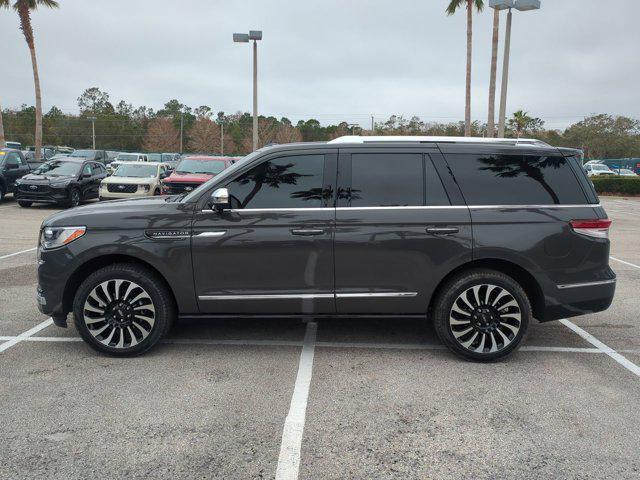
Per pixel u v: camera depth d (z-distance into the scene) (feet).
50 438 10.81
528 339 17.30
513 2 52.90
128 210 14.99
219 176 15.12
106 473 9.65
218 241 14.71
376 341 16.88
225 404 12.37
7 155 59.21
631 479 9.58
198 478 9.53
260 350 15.96
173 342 16.62
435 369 14.58
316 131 251.80
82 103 327.47
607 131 249.96
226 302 14.97
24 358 15.11
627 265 30.50
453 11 97.55
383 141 15.19
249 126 262.88
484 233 14.70
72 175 56.18
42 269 14.93
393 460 10.16
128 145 283.38
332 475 9.67
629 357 15.67
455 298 14.84
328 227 14.66
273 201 14.88
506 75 55.31
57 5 103.40
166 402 12.45
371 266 14.79
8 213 50.42
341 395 12.91
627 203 90.17
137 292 15.02
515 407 12.35
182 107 315.17
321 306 14.99
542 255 14.76
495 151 15.16
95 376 13.89
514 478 9.61
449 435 11.08
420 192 14.89
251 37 68.69
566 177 15.15
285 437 10.94
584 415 11.98
